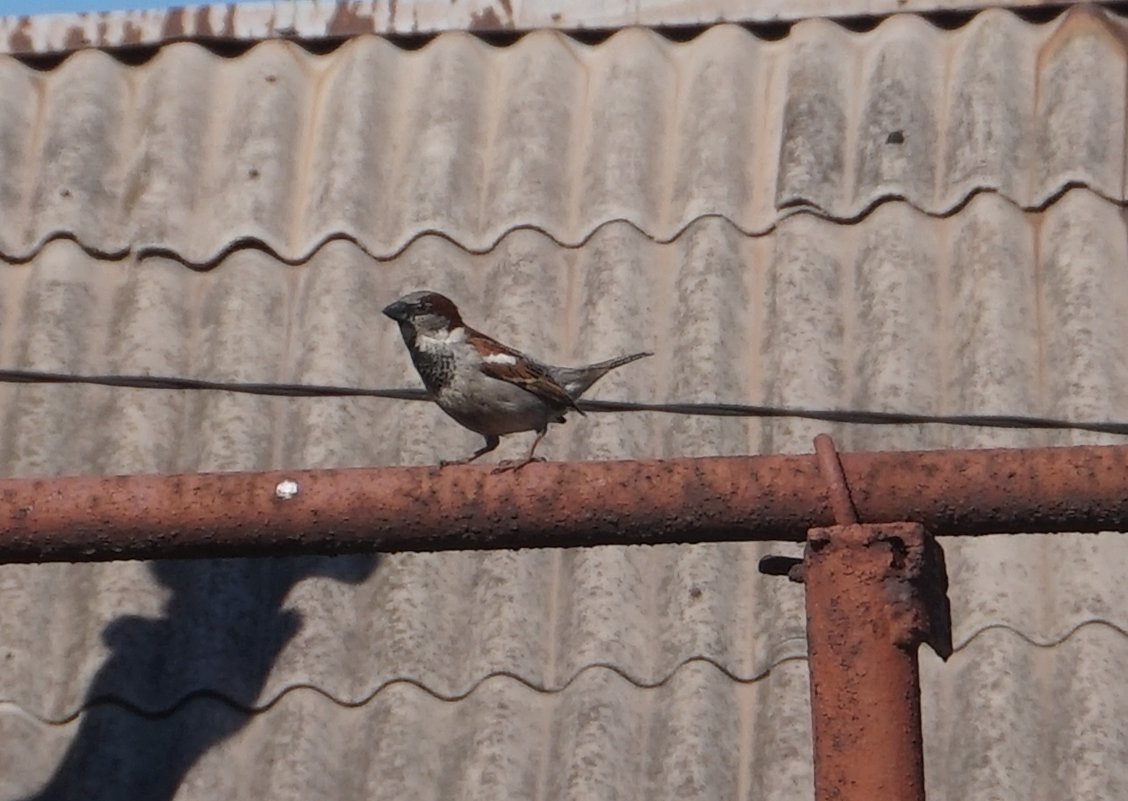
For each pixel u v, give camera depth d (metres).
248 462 10.80
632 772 9.35
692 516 7.23
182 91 12.73
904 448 10.48
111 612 10.25
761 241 11.66
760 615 9.95
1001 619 9.75
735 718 9.55
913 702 6.88
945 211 11.62
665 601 10.06
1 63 12.98
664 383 10.96
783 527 7.20
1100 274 11.14
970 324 11.02
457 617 10.19
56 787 9.56
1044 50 12.48
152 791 9.58
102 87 12.81
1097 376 10.62
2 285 11.87
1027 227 11.54
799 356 10.89
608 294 11.33
